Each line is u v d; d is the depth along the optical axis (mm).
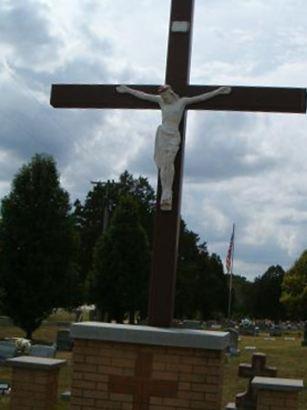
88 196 42531
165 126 6426
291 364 17344
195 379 5801
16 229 22984
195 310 51406
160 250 6348
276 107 6395
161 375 5852
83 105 6840
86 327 5980
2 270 23094
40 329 27984
